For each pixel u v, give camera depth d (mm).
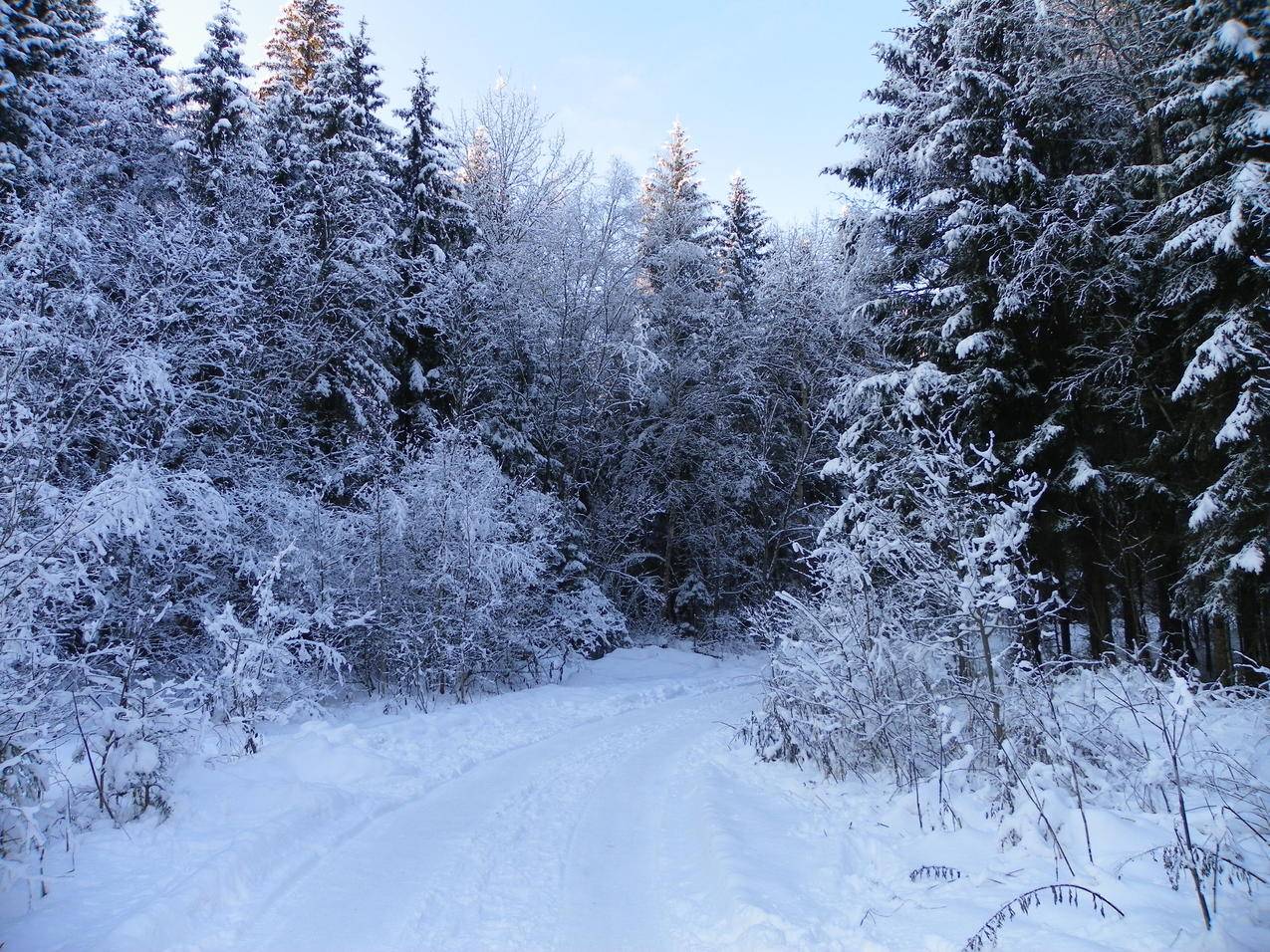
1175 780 4273
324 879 5184
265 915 4562
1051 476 13625
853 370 20516
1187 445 12102
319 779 7828
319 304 17156
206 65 18250
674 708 14172
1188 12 11148
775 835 6000
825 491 26531
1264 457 10383
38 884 4664
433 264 19531
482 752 9648
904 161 15828
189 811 6066
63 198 11188
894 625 8273
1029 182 13688
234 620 8602
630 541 25469
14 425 7258
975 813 5863
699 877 5215
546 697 14164
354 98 20797
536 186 23391
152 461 11273
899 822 6125
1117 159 14695
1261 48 10484
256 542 13461
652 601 26156
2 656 5922
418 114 20766
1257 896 3928
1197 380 10609
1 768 4969
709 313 25781
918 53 16641
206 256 13047
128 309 11977
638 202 23859
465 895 4969
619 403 23031
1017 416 14469
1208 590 11383
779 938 3986
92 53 16078
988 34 14430
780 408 27391
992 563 6699
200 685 7598
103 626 11094
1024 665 6219
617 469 24422
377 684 14305
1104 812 5008
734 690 17562
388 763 8320
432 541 14336
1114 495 13312
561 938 4340
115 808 5953
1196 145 11766
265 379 14750
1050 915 4004
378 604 13445
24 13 16672
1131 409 13109
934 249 15789
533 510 16672
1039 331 14039
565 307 21547
